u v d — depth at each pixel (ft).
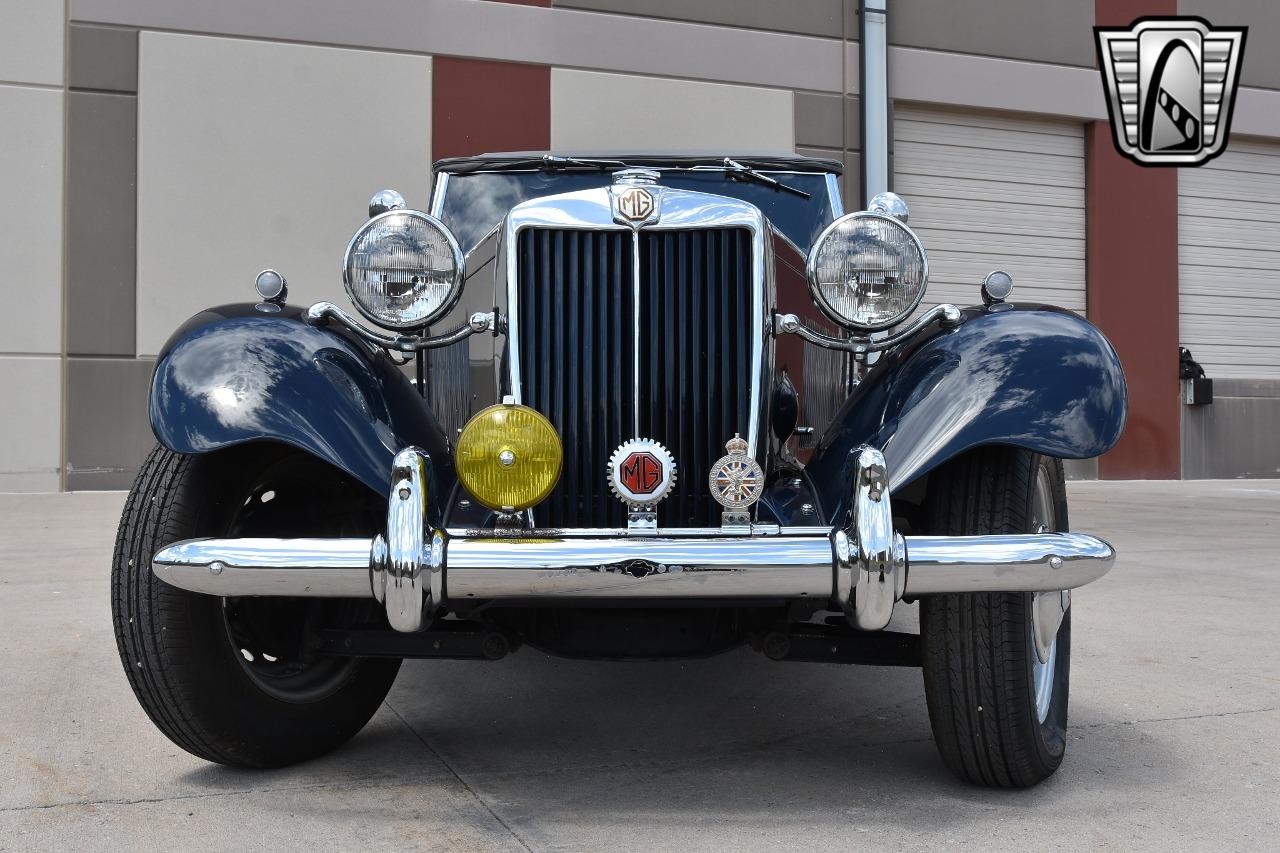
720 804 6.40
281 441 6.20
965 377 6.42
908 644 6.68
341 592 5.74
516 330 6.75
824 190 10.12
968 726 6.30
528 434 5.89
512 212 6.99
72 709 8.29
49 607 12.14
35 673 9.30
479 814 6.25
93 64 27.78
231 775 6.93
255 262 28.89
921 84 35.29
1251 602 13.06
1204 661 10.06
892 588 5.65
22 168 27.43
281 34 28.94
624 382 6.76
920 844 5.76
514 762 7.23
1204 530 21.07
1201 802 6.41
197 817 6.18
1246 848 5.71
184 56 28.32
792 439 8.19
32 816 6.18
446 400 8.39
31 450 27.58
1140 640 10.96
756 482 6.04
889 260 6.76
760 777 6.91
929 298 36.01
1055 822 6.09
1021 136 37.09
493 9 30.58
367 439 6.35
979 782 6.64
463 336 7.09
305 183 29.22
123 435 28.12
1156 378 37.68
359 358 6.81
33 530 19.35
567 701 8.84
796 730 8.00
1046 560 5.69
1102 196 37.32
